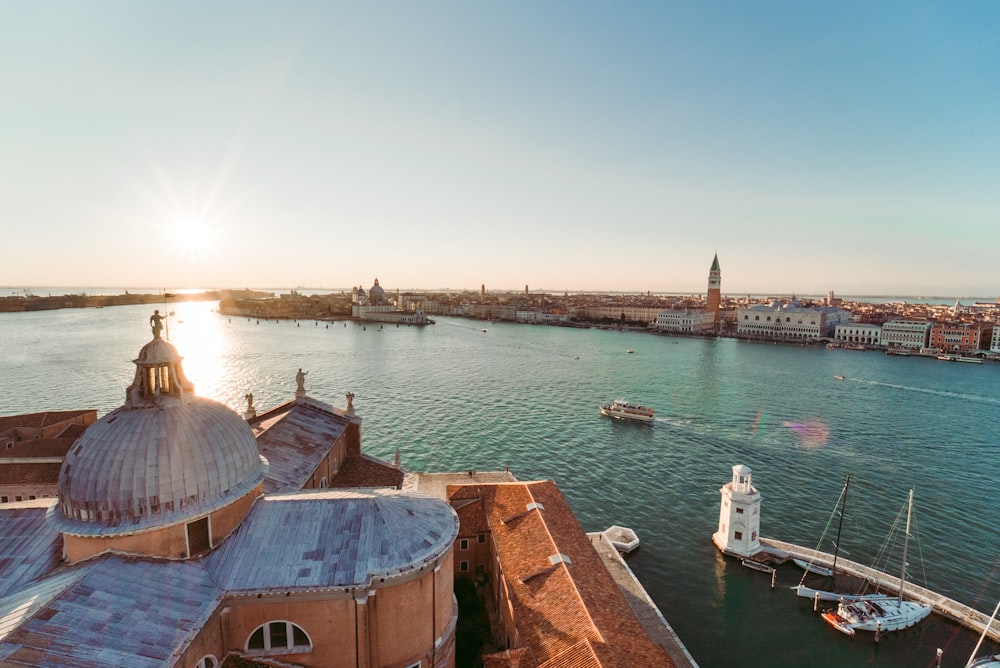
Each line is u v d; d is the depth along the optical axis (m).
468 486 55.78
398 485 57.53
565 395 143.25
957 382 171.25
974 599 53.38
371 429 108.12
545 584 38.84
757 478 84.12
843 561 57.69
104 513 26.11
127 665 21.23
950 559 60.44
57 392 137.62
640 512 71.88
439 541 31.05
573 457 93.50
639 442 102.25
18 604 23.75
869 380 173.62
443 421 114.94
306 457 49.88
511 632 39.19
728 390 153.00
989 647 46.06
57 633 21.30
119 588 24.44
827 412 127.06
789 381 169.62
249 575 27.33
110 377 156.25
